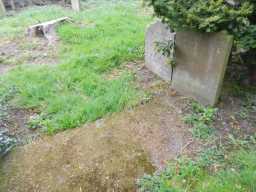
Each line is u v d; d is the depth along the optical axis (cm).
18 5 773
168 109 271
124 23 497
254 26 220
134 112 270
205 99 268
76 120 262
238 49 264
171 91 300
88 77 329
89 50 400
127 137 240
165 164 212
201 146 226
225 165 206
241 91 285
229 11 216
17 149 234
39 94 302
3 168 216
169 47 284
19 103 290
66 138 243
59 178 205
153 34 314
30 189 198
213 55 240
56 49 420
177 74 291
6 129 253
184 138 235
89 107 274
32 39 466
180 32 266
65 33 455
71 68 353
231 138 231
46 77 335
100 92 300
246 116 254
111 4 668
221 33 227
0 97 298
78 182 201
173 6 234
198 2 234
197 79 267
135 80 323
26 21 562
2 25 553
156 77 328
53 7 691
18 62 386
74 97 293
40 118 268
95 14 564
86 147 232
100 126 255
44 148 234
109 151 226
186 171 202
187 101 280
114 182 200
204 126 243
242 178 192
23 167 216
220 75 242
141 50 389
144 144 232
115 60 365
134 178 203
